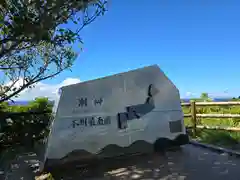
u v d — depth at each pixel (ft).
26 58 15.26
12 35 7.52
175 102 18.03
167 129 17.31
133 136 16.06
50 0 6.47
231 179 12.10
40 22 6.64
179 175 12.91
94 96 15.31
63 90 14.51
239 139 20.18
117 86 16.14
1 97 15.39
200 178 12.34
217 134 21.44
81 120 14.71
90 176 13.26
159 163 15.25
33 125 19.10
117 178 12.79
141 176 13.00
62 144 14.03
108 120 15.48
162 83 17.78
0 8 7.47
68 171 14.14
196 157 16.51
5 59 14.05
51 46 15.12
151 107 17.03
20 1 7.04
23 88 15.52
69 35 8.74
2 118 17.33
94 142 14.87
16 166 14.49
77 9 8.07
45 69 16.01
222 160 15.69
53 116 14.64
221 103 22.80
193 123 23.71
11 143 18.07
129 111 16.21
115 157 15.56
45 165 13.55
